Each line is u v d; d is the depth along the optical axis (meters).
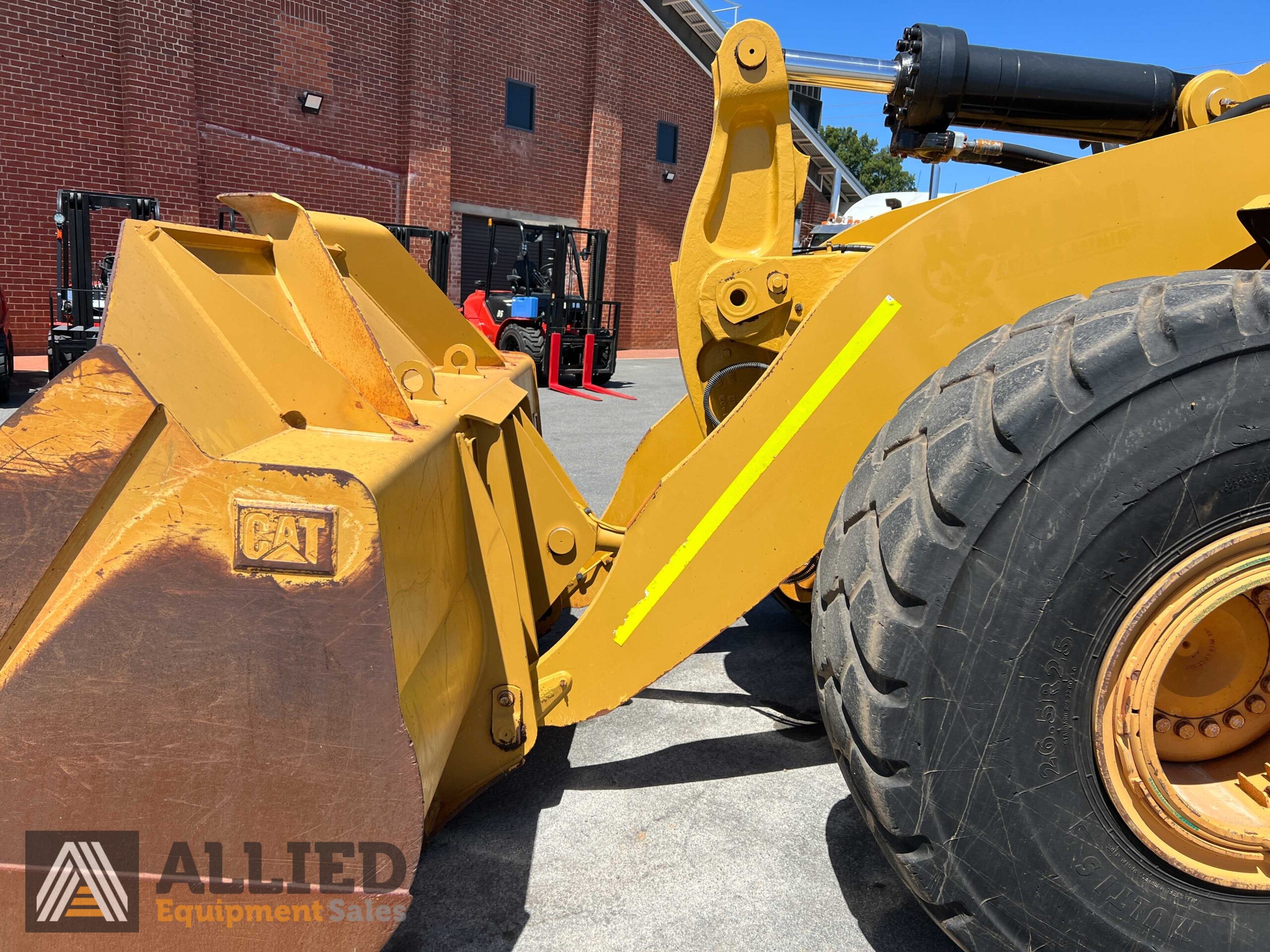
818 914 1.80
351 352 1.72
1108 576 1.35
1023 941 1.46
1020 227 1.74
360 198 15.05
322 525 1.16
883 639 1.42
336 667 1.18
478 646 1.89
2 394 9.16
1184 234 1.73
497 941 1.70
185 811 1.20
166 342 1.29
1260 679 1.54
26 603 1.16
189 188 12.74
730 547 1.90
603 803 2.20
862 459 1.68
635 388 13.40
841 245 2.89
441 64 15.45
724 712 2.74
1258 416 1.31
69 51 11.68
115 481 1.17
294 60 13.81
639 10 18.78
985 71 2.53
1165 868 1.42
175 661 1.18
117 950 1.24
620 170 19.28
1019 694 1.38
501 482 2.04
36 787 1.19
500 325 14.02
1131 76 2.55
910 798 1.43
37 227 11.88
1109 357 1.34
